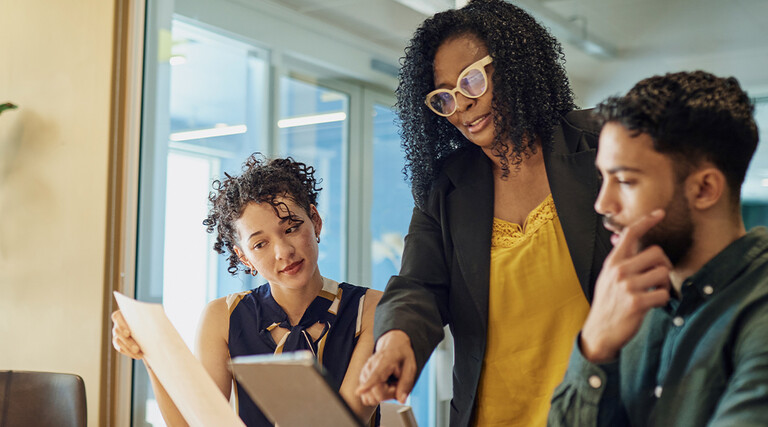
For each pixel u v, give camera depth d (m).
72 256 2.39
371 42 1.96
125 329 1.30
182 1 2.32
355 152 2.02
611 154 0.80
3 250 2.53
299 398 0.75
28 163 2.51
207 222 1.49
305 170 1.49
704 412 0.76
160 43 2.34
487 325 1.12
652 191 0.77
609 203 0.81
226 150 2.24
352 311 1.41
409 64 1.18
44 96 2.49
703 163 0.76
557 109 1.14
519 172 1.14
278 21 2.15
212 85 2.26
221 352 1.45
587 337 0.80
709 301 0.78
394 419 1.25
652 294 0.74
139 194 2.33
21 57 2.55
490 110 1.09
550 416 0.85
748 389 0.70
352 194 2.02
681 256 0.79
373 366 0.94
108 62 2.36
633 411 0.84
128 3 2.38
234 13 2.22
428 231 1.22
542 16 1.51
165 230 2.29
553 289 1.08
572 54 1.48
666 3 1.37
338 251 2.04
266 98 2.17
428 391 1.86
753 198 1.23
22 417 1.91
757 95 1.27
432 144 1.21
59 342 2.39
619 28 1.43
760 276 0.75
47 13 2.51
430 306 1.10
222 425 1.07
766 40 1.26
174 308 2.26
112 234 2.34
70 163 2.42
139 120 2.35
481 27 1.09
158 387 1.39
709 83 0.77
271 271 1.35
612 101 0.81
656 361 0.84
